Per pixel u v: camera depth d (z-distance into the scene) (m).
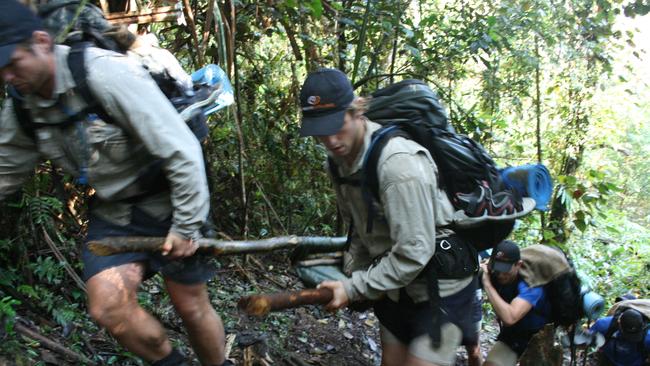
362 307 2.88
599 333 4.34
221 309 4.32
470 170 2.69
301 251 2.96
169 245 2.30
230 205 5.41
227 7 4.50
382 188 2.45
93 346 3.33
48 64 2.10
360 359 4.44
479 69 7.66
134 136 2.27
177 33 4.66
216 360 2.81
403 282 2.47
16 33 2.00
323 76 2.45
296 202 5.86
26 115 2.24
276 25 5.08
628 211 11.17
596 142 7.61
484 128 5.83
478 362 4.39
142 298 3.85
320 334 4.61
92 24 2.32
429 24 5.90
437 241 2.67
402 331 2.90
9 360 2.80
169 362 2.49
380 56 6.34
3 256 3.37
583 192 5.71
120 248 2.26
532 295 3.96
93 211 2.52
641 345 4.20
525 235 6.59
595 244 8.20
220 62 3.88
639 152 10.52
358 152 2.56
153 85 2.26
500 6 6.32
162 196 2.46
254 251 2.64
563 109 7.36
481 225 2.73
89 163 2.28
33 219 3.57
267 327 4.31
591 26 6.52
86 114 2.20
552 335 3.94
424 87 2.67
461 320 2.71
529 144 7.82
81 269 3.77
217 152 5.26
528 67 6.73
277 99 5.82
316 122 2.45
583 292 4.05
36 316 3.32
